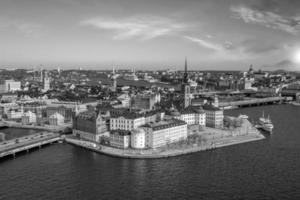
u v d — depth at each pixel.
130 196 187.75
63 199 183.62
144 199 184.12
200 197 187.12
